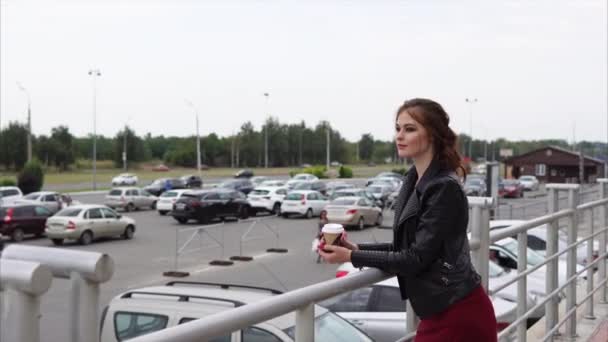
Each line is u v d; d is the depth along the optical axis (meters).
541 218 4.58
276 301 1.91
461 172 2.39
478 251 3.45
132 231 28.39
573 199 5.46
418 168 2.41
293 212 38.34
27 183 51.34
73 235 25.86
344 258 2.26
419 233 2.25
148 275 18.41
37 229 27.81
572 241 5.48
